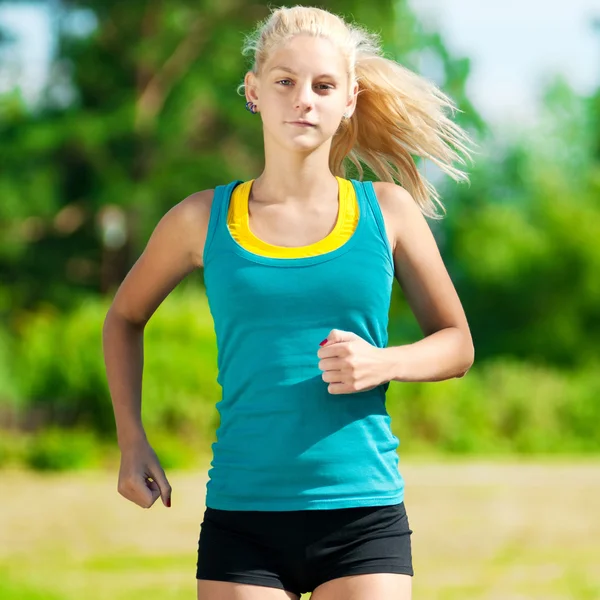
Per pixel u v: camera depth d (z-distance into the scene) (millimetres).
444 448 47562
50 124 64188
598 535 23719
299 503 6984
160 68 66125
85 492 31922
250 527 7055
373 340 7238
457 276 78562
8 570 19359
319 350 6801
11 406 42594
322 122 7199
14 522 25469
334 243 7207
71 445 39812
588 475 36969
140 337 8125
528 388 50438
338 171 8422
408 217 7527
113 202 63906
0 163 65062
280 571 7062
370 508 7074
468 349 7586
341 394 7078
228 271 7211
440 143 8352
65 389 42312
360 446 7086
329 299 7094
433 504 28922
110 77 67438
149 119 64875
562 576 18984
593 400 50594
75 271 70250
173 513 26984
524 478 35875
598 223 71250
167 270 7746
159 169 65188
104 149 65188
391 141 8320
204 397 42969
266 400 7074
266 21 7539
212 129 69875
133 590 17500
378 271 7211
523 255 71938
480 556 21062
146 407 42062
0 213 64812
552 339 70750
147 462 7691
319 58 7168
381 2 65188
